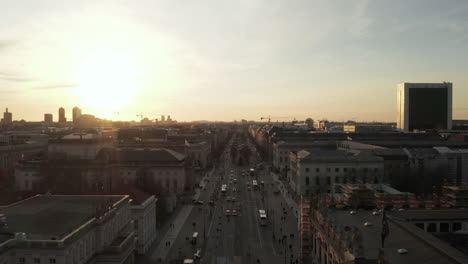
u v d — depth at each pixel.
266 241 132.38
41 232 78.25
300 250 115.12
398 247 60.56
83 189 169.50
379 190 120.12
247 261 113.56
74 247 77.75
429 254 55.09
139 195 130.25
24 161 191.12
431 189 194.12
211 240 134.12
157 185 182.50
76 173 179.62
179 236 139.88
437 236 70.69
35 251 73.81
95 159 190.12
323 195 106.19
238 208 182.62
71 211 93.94
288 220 160.25
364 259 56.03
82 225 83.19
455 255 52.16
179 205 191.00
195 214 172.62
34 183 183.88
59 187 170.38
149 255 120.19
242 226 151.62
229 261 113.69
